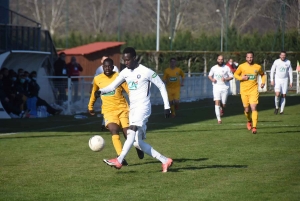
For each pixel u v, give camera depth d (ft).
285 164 66.90
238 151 78.02
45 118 136.15
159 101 193.16
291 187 53.88
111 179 58.80
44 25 397.39
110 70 68.49
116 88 65.98
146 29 387.75
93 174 61.77
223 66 124.06
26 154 76.89
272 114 145.38
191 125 116.67
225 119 131.23
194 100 211.82
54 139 93.86
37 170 64.54
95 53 245.86
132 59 61.36
